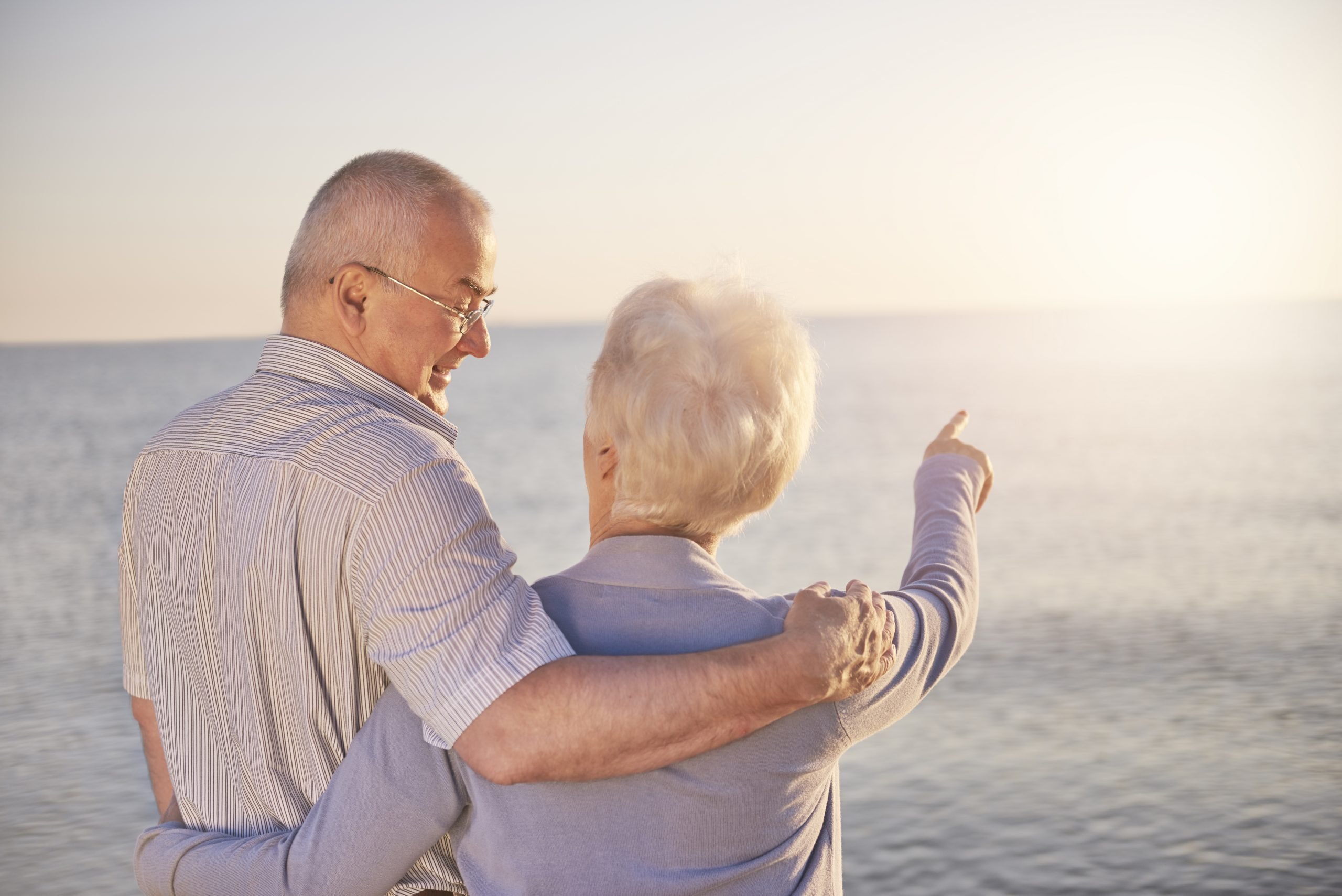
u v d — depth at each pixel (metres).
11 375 120.50
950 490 1.49
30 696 12.81
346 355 1.35
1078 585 19.12
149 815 9.04
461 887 1.23
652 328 1.11
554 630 1.09
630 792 1.05
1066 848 8.48
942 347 167.00
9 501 33.16
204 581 1.23
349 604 1.16
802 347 1.17
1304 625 15.65
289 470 1.18
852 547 24.30
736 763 1.07
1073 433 48.12
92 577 21.33
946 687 13.05
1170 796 9.51
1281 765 10.22
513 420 59.28
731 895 1.08
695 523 1.15
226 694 1.24
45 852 8.30
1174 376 82.94
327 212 1.35
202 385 99.12
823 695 1.06
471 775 1.09
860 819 9.12
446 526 1.13
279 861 1.14
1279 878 7.95
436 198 1.37
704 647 1.10
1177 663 13.88
